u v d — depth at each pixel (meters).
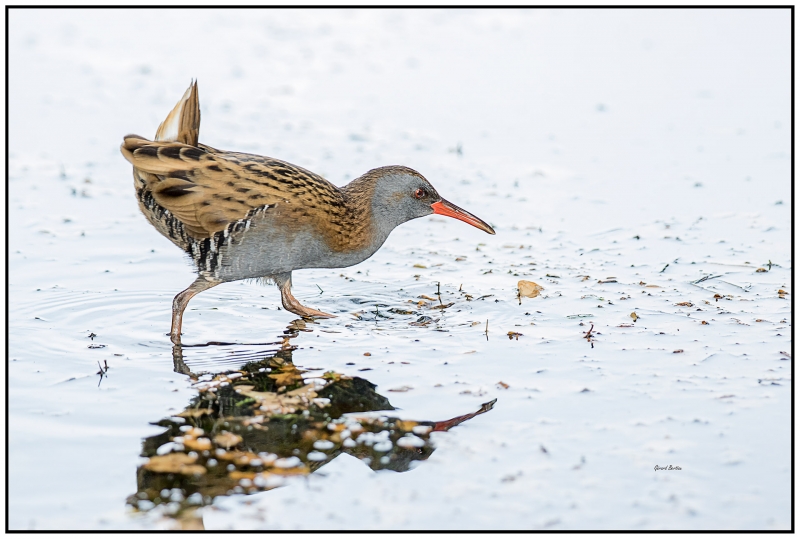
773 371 9.92
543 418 9.07
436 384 9.81
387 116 19.17
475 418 9.11
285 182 11.30
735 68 21.72
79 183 15.96
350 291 12.63
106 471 8.28
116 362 10.45
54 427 8.98
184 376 10.11
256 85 20.72
